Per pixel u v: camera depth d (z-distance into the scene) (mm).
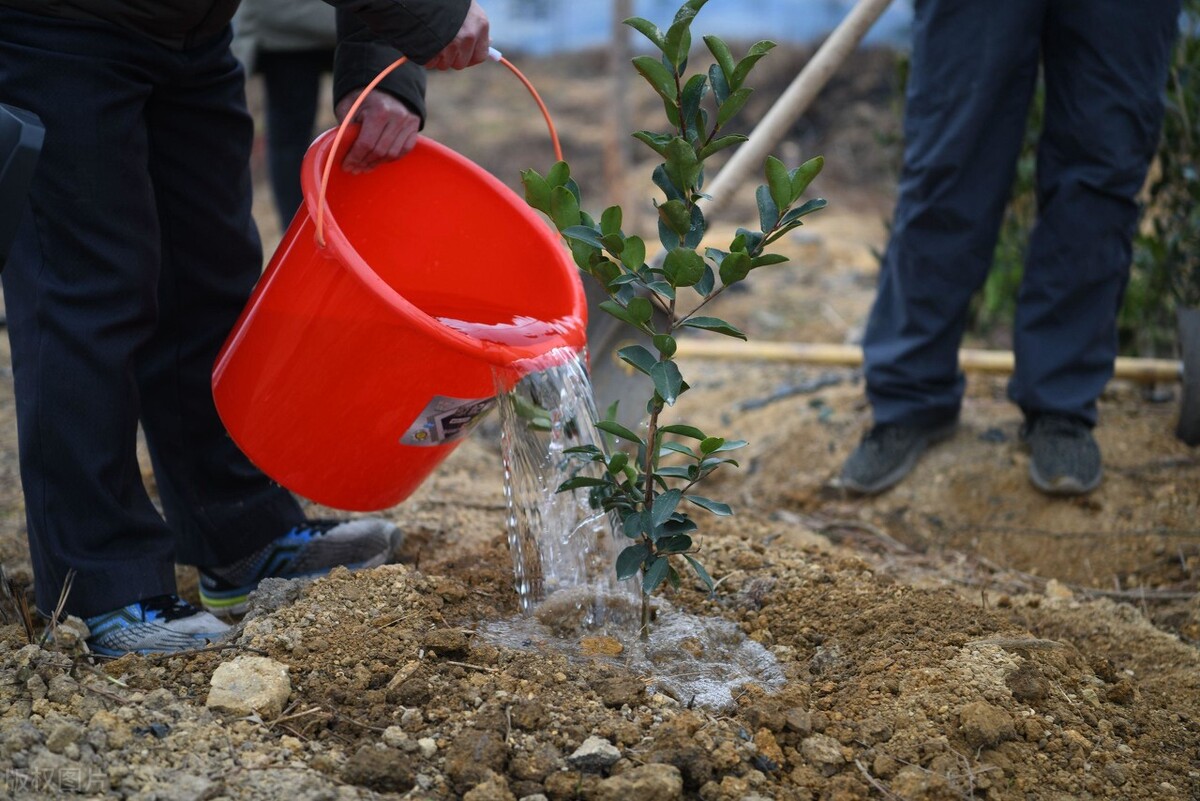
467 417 2000
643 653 1947
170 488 2225
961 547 2873
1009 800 1613
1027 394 2918
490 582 2182
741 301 5016
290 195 3486
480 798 1513
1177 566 2691
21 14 1751
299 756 1604
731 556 2332
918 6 2812
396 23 1783
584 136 8453
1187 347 3014
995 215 2861
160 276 2074
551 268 2098
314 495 2047
